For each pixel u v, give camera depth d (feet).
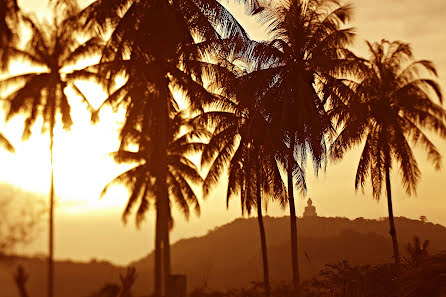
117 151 122.52
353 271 127.34
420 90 134.51
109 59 111.45
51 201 96.73
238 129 138.41
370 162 142.72
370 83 136.67
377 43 141.28
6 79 110.01
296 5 131.64
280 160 136.36
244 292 110.32
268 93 130.82
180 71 113.39
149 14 108.27
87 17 108.78
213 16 114.83
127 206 125.80
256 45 127.85
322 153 133.08
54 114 110.73
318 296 117.08
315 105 129.90
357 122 134.72
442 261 122.42
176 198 132.57
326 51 126.82
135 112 112.37
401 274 127.65
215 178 141.90
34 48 108.99
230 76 122.83
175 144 130.93
